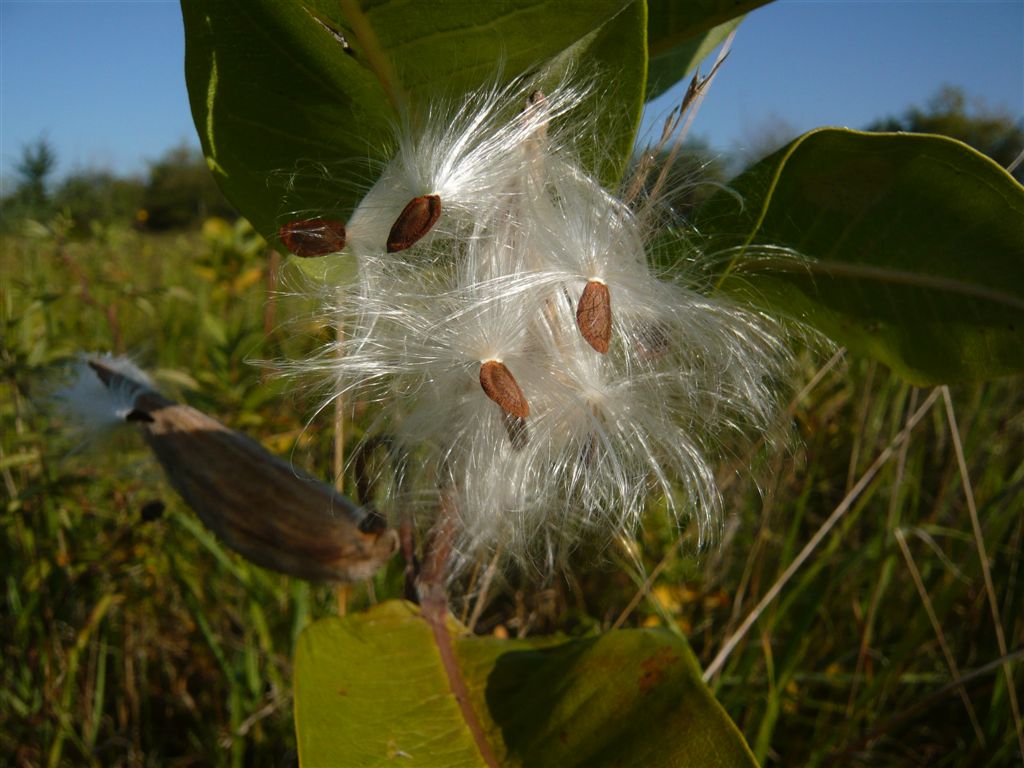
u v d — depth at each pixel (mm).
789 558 252
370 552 124
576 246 100
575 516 117
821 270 119
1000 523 255
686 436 114
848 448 313
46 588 248
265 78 107
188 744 260
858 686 262
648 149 107
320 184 114
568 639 124
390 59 99
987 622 283
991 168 100
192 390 235
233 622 277
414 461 111
